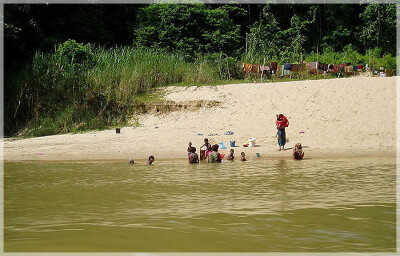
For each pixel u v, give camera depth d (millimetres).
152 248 3480
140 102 21578
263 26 43438
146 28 34250
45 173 9578
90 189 6973
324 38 45812
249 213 4883
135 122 20672
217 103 20875
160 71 25094
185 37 34094
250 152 14273
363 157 12750
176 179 8266
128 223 4434
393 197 5949
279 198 5926
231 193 6426
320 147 14977
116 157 13586
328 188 6859
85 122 20000
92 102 21484
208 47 34344
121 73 23609
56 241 3725
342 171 9398
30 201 5844
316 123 17641
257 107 20047
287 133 17000
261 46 40219
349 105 18672
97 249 3463
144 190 6812
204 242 3648
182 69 25875
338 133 16438
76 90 21984
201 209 5168
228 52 35281
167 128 18828
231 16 46000
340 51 44938
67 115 20234
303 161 11953
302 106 19375
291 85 21547
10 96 22266
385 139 15508
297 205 5379
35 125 20359
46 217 4781
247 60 30859
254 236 3840
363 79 21016
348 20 47312
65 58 23562
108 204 5570
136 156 13750
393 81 20250
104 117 20984
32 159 13461
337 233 3930
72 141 16781
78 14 32156
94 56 25172
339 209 5082
